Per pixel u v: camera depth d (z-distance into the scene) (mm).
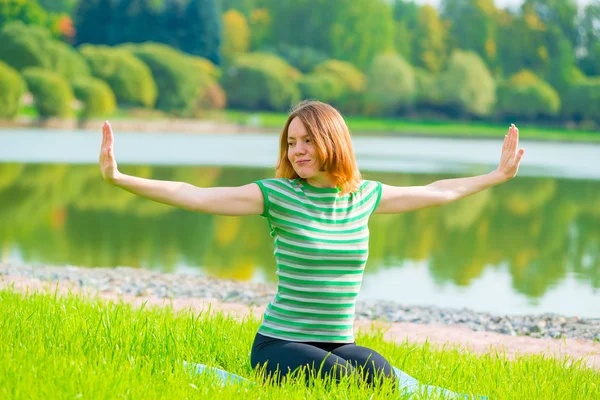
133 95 107875
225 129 106062
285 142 6398
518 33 151875
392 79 129375
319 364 5996
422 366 7598
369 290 15492
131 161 46938
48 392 5547
